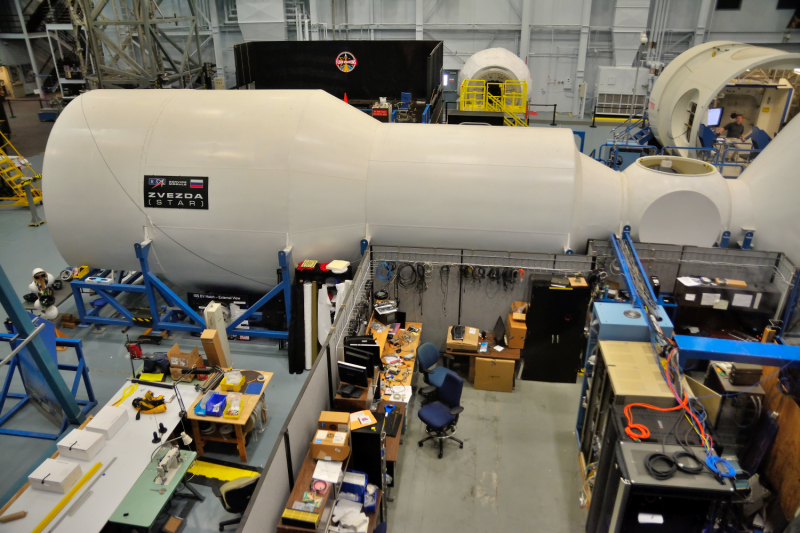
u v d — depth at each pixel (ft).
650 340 18.19
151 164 25.62
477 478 20.22
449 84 71.36
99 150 26.04
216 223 25.55
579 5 65.00
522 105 57.93
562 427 22.79
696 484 12.86
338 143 25.66
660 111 49.55
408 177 25.49
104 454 17.90
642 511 13.35
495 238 25.75
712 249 25.35
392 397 21.36
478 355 24.59
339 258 26.58
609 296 25.00
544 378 25.72
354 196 25.61
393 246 25.59
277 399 23.86
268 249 25.84
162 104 26.71
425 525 18.30
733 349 16.58
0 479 19.79
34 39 83.61
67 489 16.47
